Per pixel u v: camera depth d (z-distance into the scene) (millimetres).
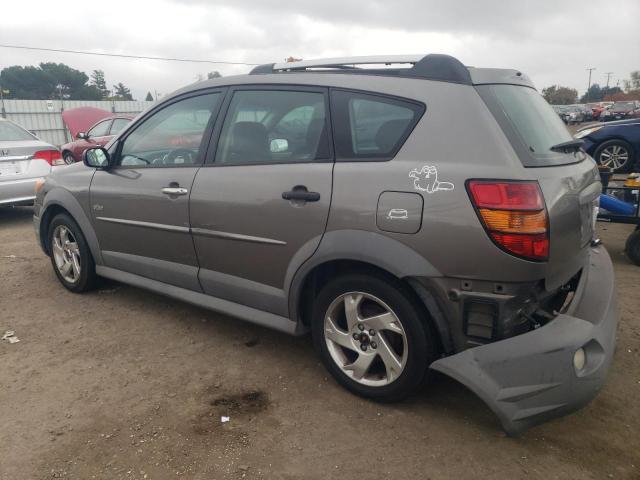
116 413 2805
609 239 6477
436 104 2598
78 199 4262
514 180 2334
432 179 2486
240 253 3252
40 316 4102
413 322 2615
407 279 2564
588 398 2334
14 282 4910
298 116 3053
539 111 2961
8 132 7703
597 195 2996
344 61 3041
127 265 4074
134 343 3633
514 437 2582
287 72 3252
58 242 4629
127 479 2326
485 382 2369
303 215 2891
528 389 2305
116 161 4055
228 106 3412
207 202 3336
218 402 2912
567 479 2320
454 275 2451
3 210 9031
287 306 3117
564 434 2633
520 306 2420
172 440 2582
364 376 2904
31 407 2863
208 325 3932
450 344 2566
